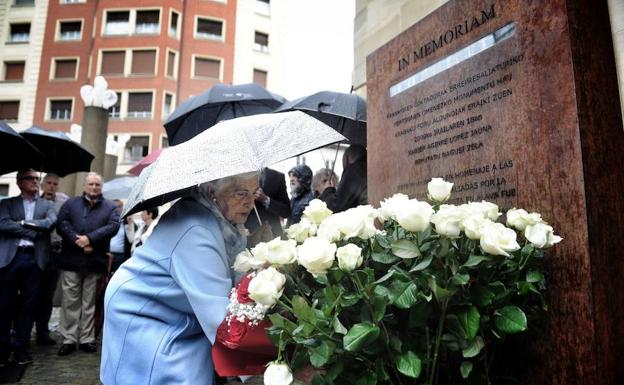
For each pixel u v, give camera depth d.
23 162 4.64
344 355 1.07
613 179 1.33
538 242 1.08
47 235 4.11
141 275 1.37
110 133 26.59
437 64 1.92
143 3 27.48
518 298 1.18
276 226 3.52
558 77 1.38
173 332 1.35
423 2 2.83
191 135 4.61
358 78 3.64
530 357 1.36
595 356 1.21
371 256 1.14
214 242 1.36
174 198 1.48
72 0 28.30
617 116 1.38
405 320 1.12
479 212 1.13
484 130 1.65
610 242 1.29
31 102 27.52
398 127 2.15
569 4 1.37
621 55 1.38
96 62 27.28
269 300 1.05
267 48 30.36
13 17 28.33
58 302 7.21
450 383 1.21
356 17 3.68
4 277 3.85
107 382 1.32
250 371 1.30
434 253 1.04
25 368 3.75
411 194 2.05
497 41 1.62
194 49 28.23
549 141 1.39
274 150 1.35
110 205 4.53
